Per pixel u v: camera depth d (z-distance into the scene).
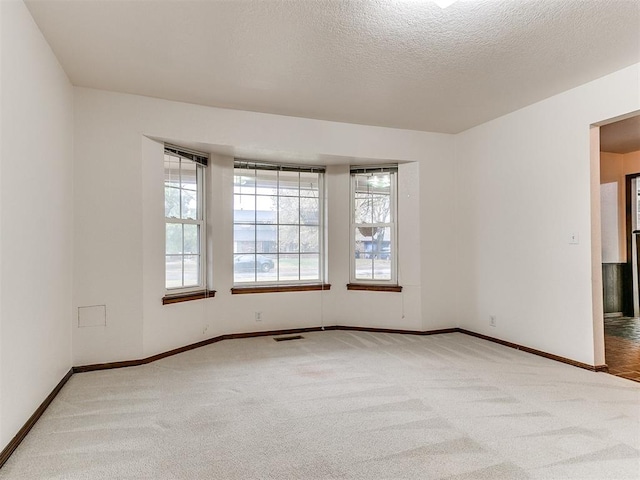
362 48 2.63
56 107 2.76
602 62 2.85
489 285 4.23
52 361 2.66
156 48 2.63
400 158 4.48
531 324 3.73
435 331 4.58
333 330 4.79
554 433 2.16
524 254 3.81
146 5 2.15
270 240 4.70
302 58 2.78
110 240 3.32
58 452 1.97
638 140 4.80
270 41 2.54
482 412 2.43
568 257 3.38
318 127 4.16
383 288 4.65
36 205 2.36
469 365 3.37
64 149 2.97
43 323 2.48
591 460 1.89
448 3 2.07
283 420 2.33
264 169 4.65
